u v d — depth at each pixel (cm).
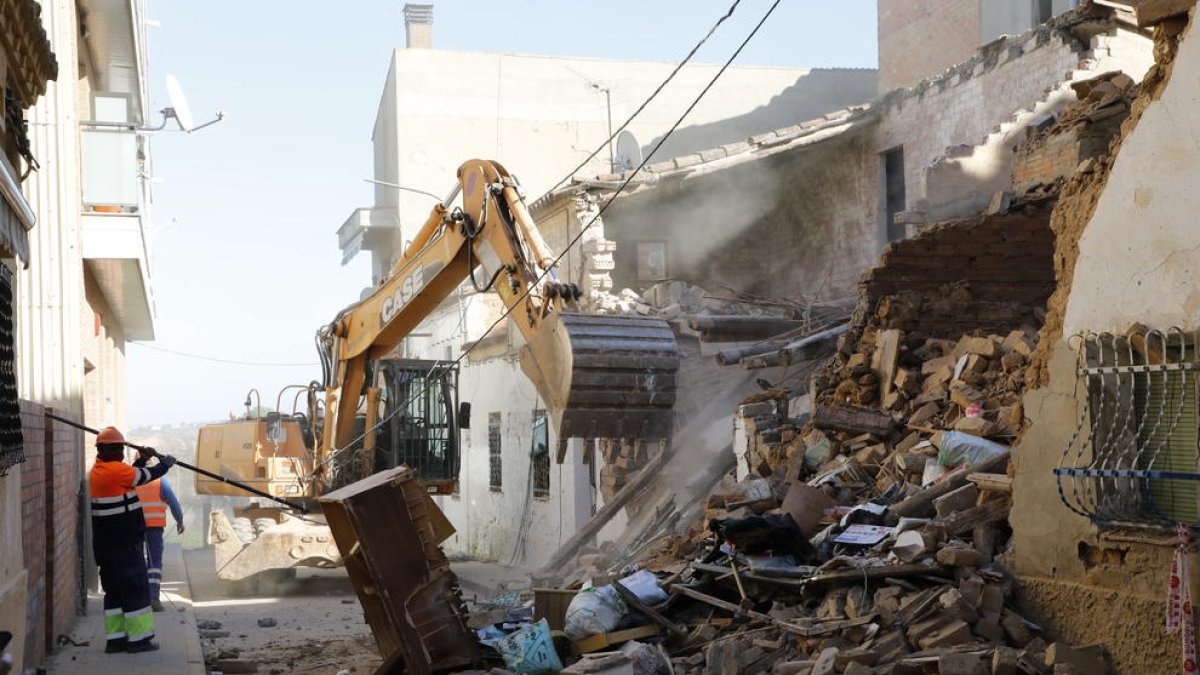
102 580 1087
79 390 1477
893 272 1354
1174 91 695
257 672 1120
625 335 1095
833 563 848
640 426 1092
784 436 1316
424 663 852
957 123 2045
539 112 3978
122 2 1695
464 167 1354
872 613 779
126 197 1766
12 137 717
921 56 2770
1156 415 716
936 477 1009
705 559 960
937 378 1226
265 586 1895
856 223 2305
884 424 1197
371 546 853
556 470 2167
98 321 2184
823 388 1348
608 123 3991
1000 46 1958
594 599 895
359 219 3966
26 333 1302
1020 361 1152
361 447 1825
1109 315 741
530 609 1103
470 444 2823
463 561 2630
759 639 816
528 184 3944
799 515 1040
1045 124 1714
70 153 1423
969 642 741
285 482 1925
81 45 1891
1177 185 692
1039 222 1363
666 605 912
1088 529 739
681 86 4041
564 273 2305
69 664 1021
